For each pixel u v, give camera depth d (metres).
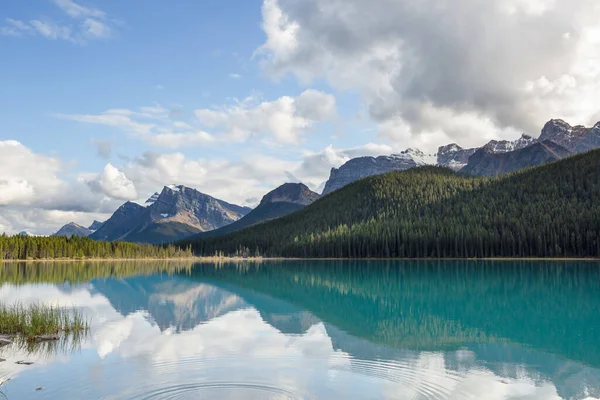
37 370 27.56
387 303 61.53
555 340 37.19
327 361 29.62
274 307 57.56
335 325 43.81
